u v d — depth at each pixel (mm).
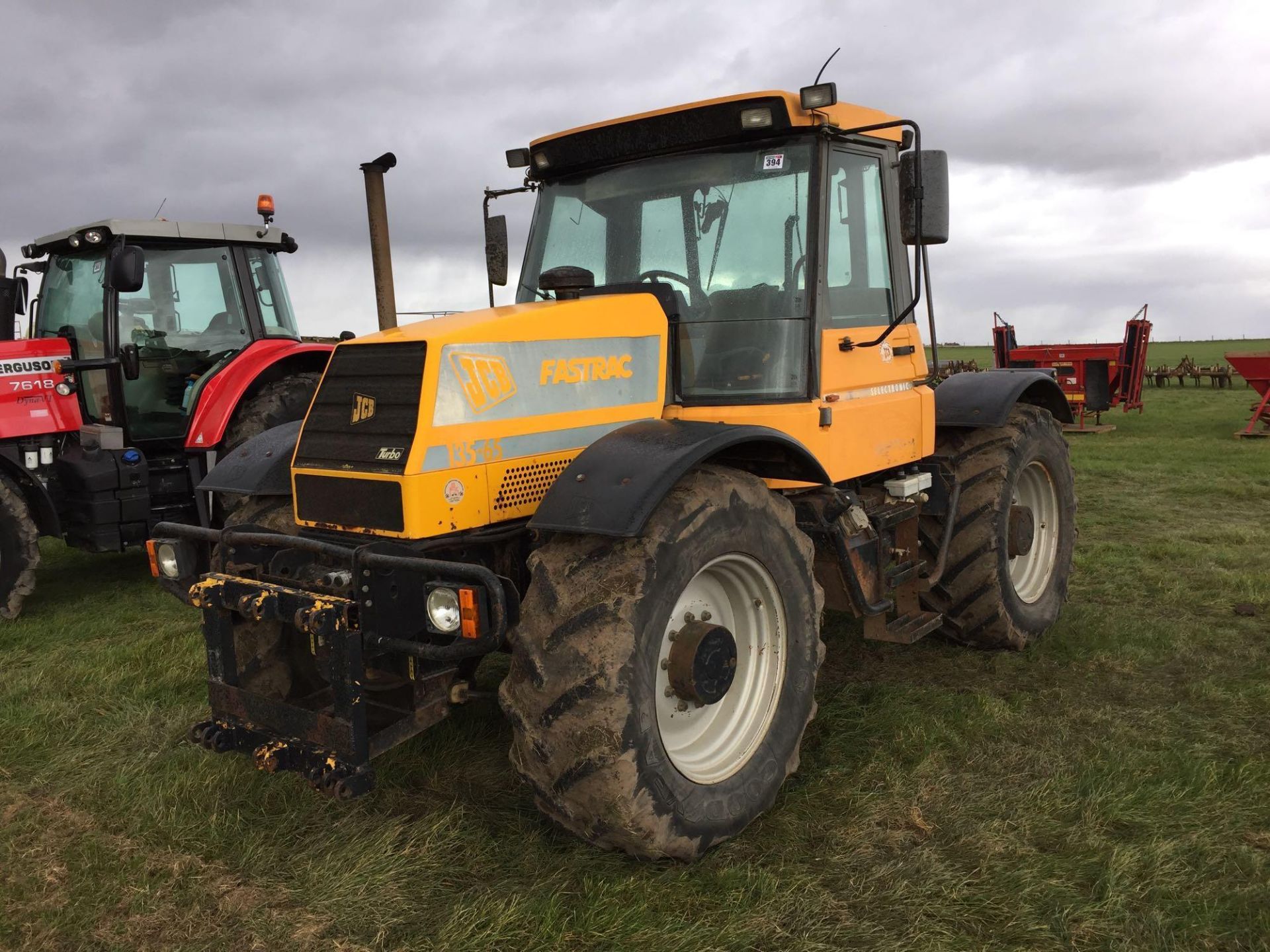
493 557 2953
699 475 2836
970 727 3553
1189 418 16234
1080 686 4012
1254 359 13195
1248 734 3443
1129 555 6262
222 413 6504
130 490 6137
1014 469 4441
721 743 2922
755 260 3369
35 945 2377
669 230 3504
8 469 5957
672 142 3459
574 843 2781
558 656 2490
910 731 3504
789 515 3100
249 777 3186
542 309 3002
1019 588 4727
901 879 2562
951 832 2803
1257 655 4289
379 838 2799
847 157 3578
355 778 2518
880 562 3750
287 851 2785
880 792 3076
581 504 2568
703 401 3371
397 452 2660
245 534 2896
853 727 3602
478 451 2764
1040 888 2512
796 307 3328
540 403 2932
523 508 2898
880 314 3842
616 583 2514
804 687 3111
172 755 3422
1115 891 2471
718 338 3387
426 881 2600
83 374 6328
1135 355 15148
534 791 2590
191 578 3158
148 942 2383
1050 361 15586
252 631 3164
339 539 2848
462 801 3035
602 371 3125
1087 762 3201
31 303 7062
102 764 3391
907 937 2322
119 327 6234
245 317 7066
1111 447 12398
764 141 3385
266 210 7184
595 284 3643
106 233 6281
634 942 2324
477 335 2768
